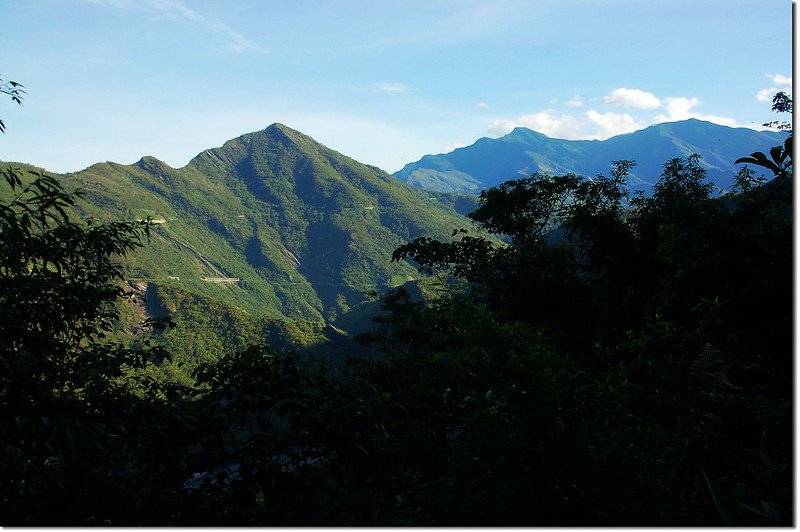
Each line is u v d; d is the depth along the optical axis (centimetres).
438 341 543
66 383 452
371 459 396
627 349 425
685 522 256
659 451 291
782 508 269
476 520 264
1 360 338
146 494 402
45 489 347
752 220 707
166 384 464
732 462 320
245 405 444
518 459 261
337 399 425
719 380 365
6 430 332
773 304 593
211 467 413
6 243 384
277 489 385
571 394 289
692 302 705
